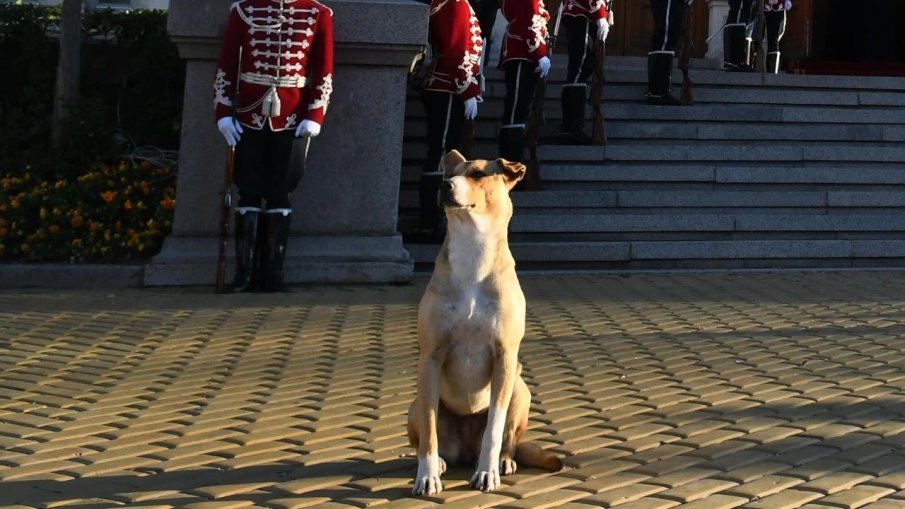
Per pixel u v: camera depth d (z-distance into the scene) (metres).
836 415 5.45
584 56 11.62
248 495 4.30
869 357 6.76
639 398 5.84
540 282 9.79
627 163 11.70
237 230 9.07
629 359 6.74
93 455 4.88
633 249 10.53
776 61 15.27
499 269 4.34
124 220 10.20
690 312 8.28
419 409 4.36
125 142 11.59
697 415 5.48
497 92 12.30
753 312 8.27
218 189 9.70
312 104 8.79
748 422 5.34
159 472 4.62
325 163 9.77
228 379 6.30
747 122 12.42
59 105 11.36
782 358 6.75
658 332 7.54
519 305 4.38
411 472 4.60
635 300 8.83
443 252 4.38
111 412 5.61
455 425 4.67
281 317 8.04
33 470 4.66
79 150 11.14
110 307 8.46
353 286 9.55
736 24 13.80
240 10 8.77
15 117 11.81
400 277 9.66
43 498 4.29
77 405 5.76
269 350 7.02
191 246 9.65
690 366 6.55
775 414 5.48
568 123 11.78
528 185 11.02
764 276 10.22
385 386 6.12
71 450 4.95
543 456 4.54
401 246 9.84
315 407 5.68
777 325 7.77
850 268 10.70
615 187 11.38
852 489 4.30
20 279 9.53
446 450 4.68
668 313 8.23
